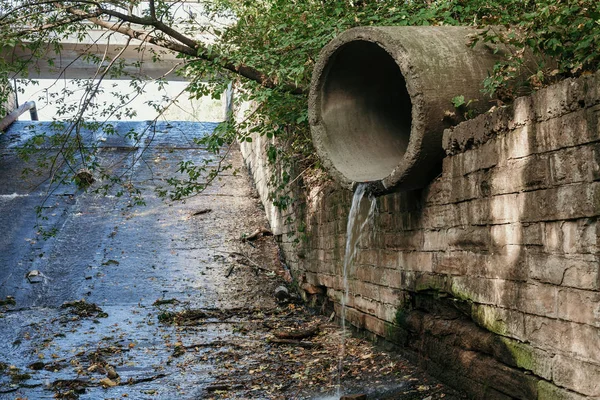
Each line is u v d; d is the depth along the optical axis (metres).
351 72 6.91
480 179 4.96
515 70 5.25
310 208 10.22
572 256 3.84
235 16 10.16
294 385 6.22
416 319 6.25
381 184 6.12
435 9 7.16
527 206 4.30
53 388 6.48
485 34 5.53
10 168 17.80
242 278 12.02
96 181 16.94
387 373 6.24
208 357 7.62
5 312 10.24
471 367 5.13
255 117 10.41
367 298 7.70
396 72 7.09
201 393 6.16
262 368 6.95
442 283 5.71
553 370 4.05
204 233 14.00
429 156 5.73
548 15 4.96
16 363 7.59
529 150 4.25
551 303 4.07
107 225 14.28
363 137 7.06
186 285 11.60
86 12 9.21
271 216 14.15
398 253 6.73
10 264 12.28
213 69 8.93
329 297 9.49
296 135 10.33
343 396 5.51
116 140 20.52
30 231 13.89
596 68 4.70
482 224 4.96
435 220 5.83
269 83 8.95
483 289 4.97
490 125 4.74
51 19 9.27
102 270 12.11
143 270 12.19
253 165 17.30
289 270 12.29
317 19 8.14
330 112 6.98
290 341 8.09
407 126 7.34
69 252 12.93
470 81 5.64
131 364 7.39
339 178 6.71
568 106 3.81
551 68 5.64
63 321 9.67
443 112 5.56
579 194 3.73
